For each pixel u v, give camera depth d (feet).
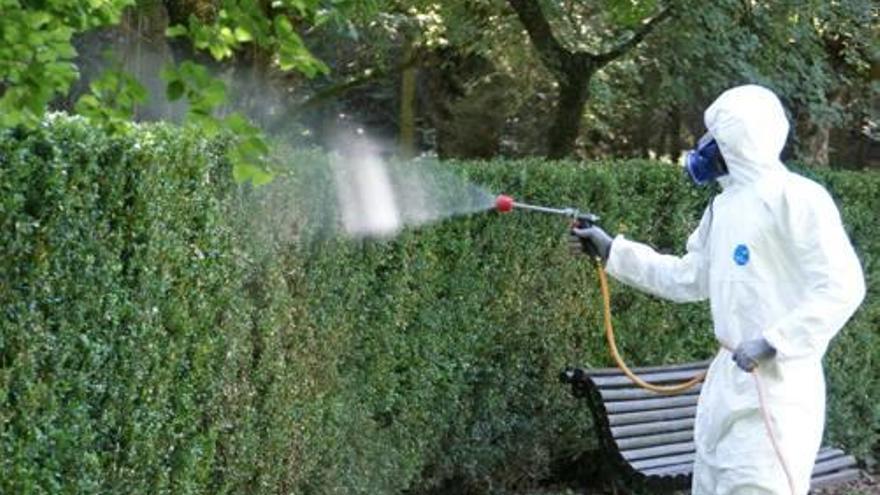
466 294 33.32
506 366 34.96
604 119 62.90
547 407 36.11
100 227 22.63
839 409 44.24
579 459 38.17
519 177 34.14
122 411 23.81
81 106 18.17
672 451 34.35
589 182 36.04
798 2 45.93
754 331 24.22
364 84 58.85
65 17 17.47
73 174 21.79
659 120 67.67
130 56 43.80
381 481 31.58
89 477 23.12
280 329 28.02
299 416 28.81
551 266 35.40
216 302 26.07
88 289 22.50
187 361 25.50
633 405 34.27
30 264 21.29
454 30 51.62
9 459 21.38
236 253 26.48
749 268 24.26
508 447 35.60
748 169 24.59
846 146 73.61
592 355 36.99
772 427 23.86
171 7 40.81
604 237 27.63
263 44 18.95
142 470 24.48
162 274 24.27
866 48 51.19
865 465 46.65
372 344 30.91
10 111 17.40
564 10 48.96
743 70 45.73
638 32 46.93
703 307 39.47
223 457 26.99
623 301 37.58
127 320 23.62
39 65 17.07
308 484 29.73
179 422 25.41
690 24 45.42
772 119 24.64
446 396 33.27
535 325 35.32
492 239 33.81
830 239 23.76
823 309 23.58
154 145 23.65
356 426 30.60
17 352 21.29
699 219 39.22
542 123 67.56
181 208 24.72
